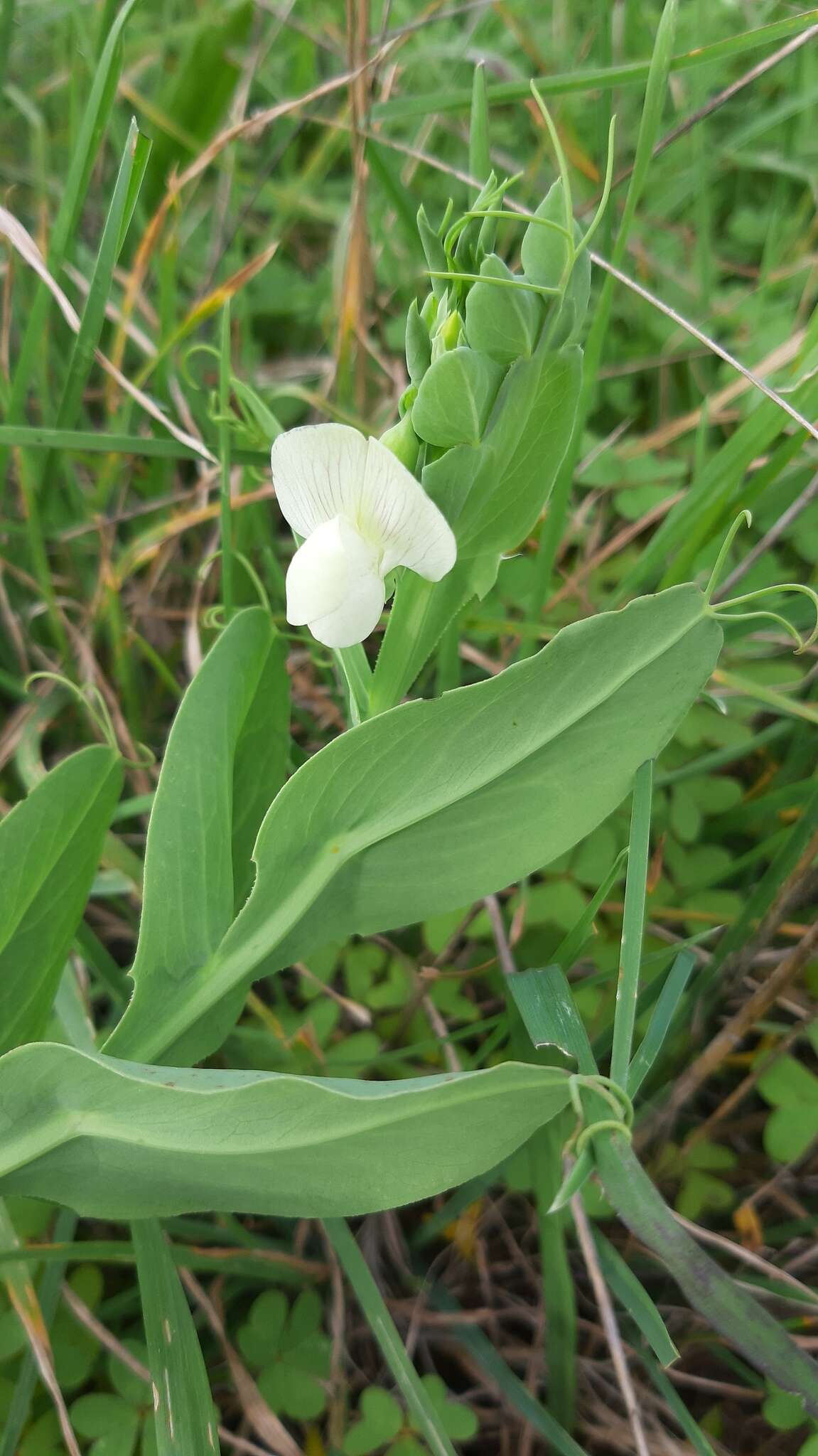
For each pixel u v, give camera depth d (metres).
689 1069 0.28
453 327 0.24
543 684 0.25
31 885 0.26
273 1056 0.29
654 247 0.39
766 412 0.29
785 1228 0.28
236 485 0.33
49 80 0.42
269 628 0.28
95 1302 0.27
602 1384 0.28
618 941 0.30
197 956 0.26
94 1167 0.25
